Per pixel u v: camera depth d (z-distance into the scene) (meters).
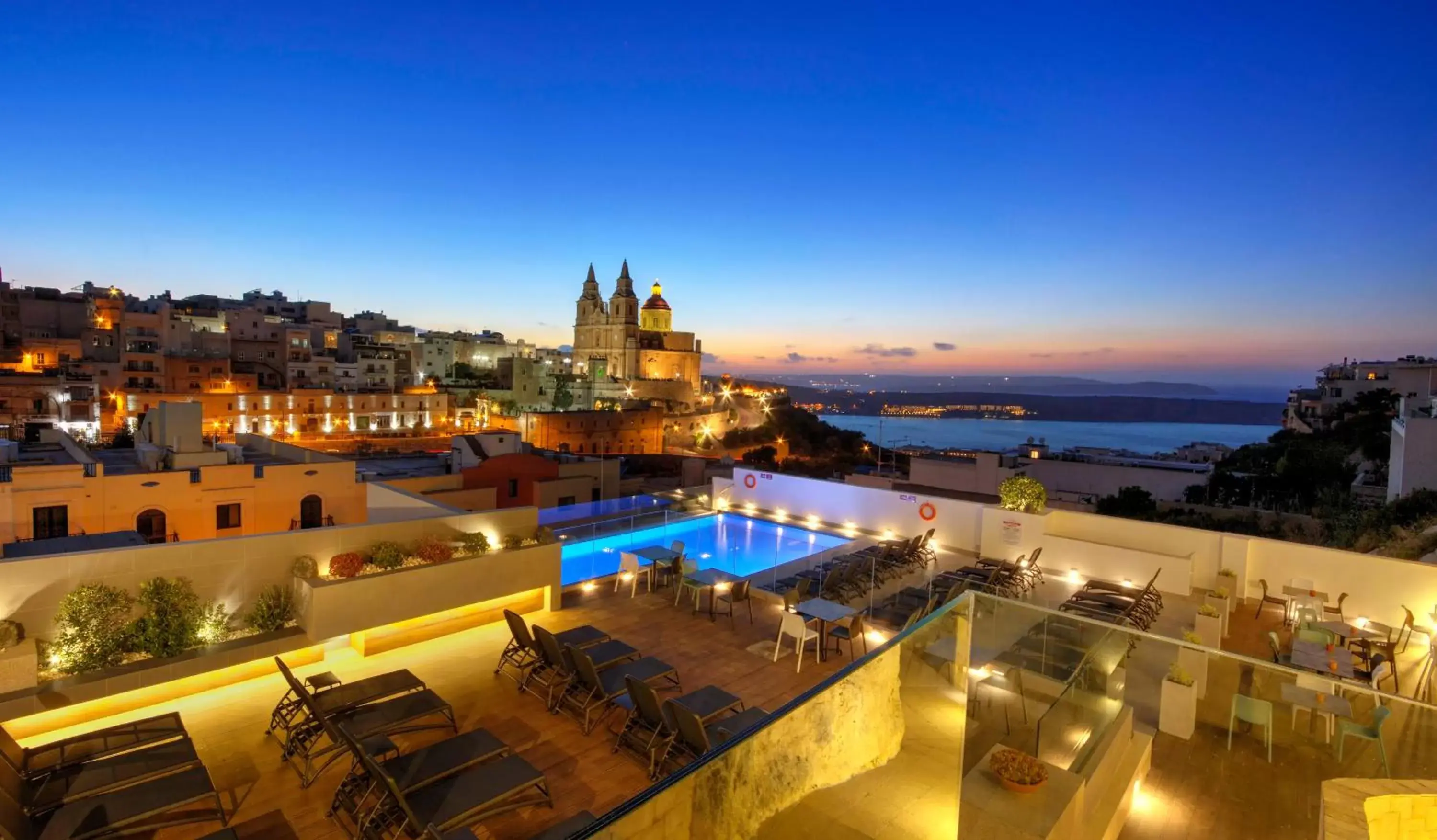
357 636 8.65
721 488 19.30
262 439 24.77
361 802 5.29
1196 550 12.12
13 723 6.37
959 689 4.70
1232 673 5.77
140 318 64.81
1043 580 12.72
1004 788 4.59
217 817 5.43
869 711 4.20
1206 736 5.81
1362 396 46.09
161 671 7.08
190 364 65.19
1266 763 5.53
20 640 6.80
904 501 15.65
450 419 77.44
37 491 16.47
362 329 112.25
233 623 8.04
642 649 9.10
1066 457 42.50
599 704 7.02
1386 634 9.58
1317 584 10.92
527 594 10.27
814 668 8.66
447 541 9.67
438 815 4.90
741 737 3.43
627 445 74.44
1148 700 6.05
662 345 117.12
